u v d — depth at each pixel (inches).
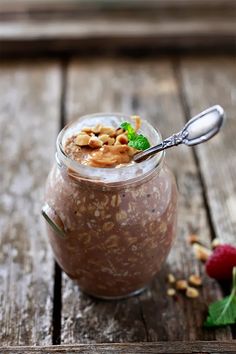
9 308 21.5
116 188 19.1
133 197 19.3
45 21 34.7
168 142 19.3
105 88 31.7
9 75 32.5
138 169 19.0
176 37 33.7
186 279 22.5
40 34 33.4
